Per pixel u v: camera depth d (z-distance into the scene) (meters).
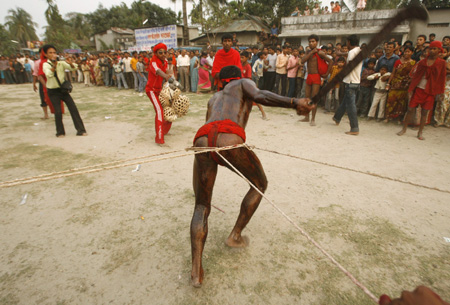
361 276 2.33
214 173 2.24
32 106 10.11
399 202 3.43
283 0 26.47
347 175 4.14
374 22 13.79
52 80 5.79
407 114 5.97
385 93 6.96
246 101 2.41
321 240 2.76
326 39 16.02
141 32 23.02
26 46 55.06
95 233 2.90
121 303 2.12
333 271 2.39
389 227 2.96
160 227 2.99
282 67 9.70
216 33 24.62
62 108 6.34
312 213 3.20
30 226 3.03
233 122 2.27
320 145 5.42
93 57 16.77
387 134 6.17
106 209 3.32
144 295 2.18
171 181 4.00
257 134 6.14
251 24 24.14
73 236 2.86
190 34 31.22
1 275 2.38
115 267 2.46
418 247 2.67
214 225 2.99
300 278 2.32
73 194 3.67
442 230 2.92
